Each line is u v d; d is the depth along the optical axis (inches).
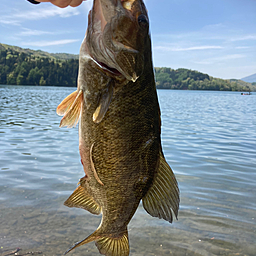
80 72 14.2
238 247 29.1
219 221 34.3
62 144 73.1
